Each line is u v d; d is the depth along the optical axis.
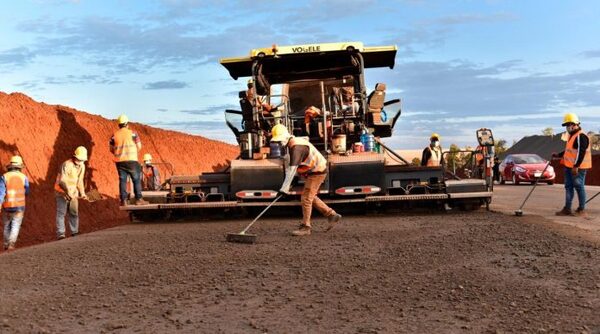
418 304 4.58
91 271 6.15
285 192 8.18
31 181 13.95
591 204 14.30
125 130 12.20
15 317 4.41
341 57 12.12
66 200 10.70
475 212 11.43
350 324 4.09
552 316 4.18
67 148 16.73
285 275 5.70
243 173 11.10
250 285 5.31
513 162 26.73
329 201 10.96
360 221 10.27
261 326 4.07
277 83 12.82
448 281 5.33
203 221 11.41
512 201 15.46
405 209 11.66
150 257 6.88
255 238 7.75
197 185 11.56
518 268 5.84
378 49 12.06
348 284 5.29
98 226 14.02
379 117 12.07
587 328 3.88
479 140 11.59
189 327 4.08
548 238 7.63
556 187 23.12
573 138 11.09
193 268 6.12
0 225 11.75
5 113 14.68
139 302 4.79
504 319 4.13
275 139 8.30
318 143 12.09
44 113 16.67
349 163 11.09
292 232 8.52
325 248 7.24
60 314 4.48
